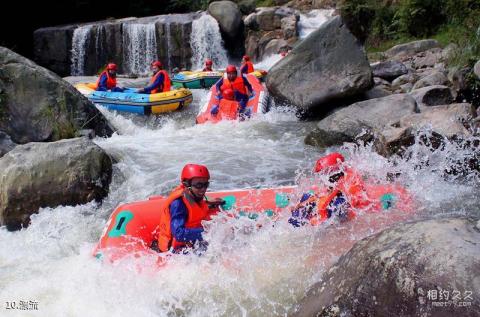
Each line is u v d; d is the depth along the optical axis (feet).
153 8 77.82
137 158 25.61
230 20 63.57
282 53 57.72
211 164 24.59
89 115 29.25
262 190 17.19
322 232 15.07
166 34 63.05
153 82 38.73
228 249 14.38
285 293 12.42
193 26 63.05
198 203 14.52
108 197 21.21
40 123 27.04
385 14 57.41
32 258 16.21
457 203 17.28
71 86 29.37
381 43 56.24
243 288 12.95
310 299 10.71
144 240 15.39
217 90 34.47
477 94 28.50
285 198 16.71
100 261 14.46
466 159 20.18
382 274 9.21
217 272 13.58
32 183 19.69
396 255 9.21
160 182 22.40
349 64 32.53
